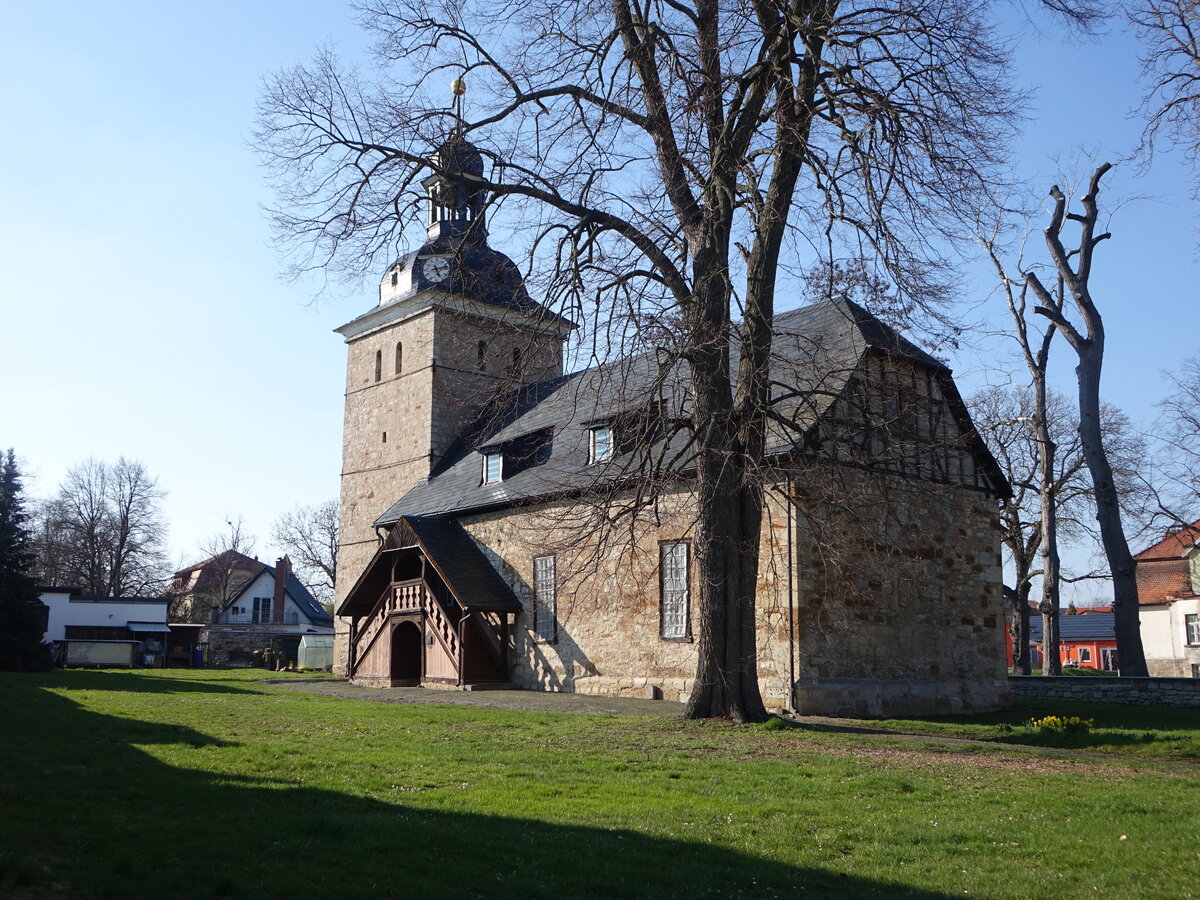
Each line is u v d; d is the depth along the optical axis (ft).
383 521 111.75
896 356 58.18
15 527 125.08
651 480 52.65
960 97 49.83
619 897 20.34
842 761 39.19
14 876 19.54
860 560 68.95
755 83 51.62
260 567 254.06
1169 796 32.48
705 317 50.42
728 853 23.95
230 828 24.44
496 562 94.17
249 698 70.28
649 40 53.06
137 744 39.70
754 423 50.93
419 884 20.27
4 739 39.60
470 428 118.11
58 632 164.55
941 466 76.79
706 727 49.67
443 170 56.18
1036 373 102.32
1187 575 186.80
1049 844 25.55
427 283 120.47
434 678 92.43
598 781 33.37
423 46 56.34
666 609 75.25
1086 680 84.17
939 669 73.20
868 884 21.81
